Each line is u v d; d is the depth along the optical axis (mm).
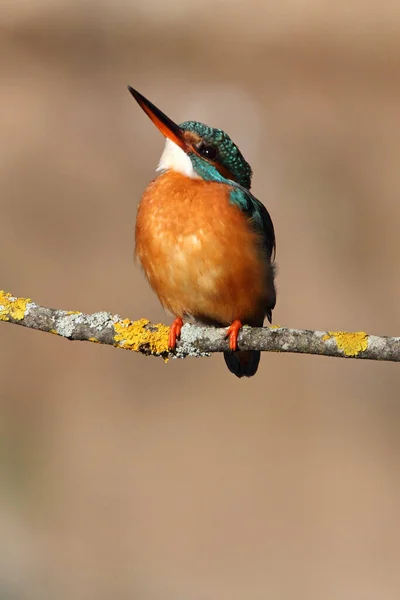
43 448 12109
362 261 14266
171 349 6477
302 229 14500
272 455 12422
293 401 13148
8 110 15875
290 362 13594
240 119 16453
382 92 17016
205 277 7129
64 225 14188
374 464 12445
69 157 15125
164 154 7641
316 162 15555
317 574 11250
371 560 11375
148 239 7234
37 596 10422
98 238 14055
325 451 12523
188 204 7098
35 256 13773
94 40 17797
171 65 17594
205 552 11266
